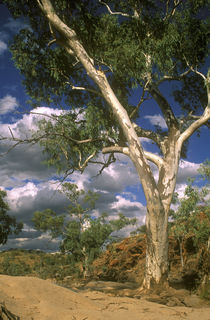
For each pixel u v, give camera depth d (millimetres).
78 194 24312
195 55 13969
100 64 13930
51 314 3248
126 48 12078
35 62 15672
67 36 13383
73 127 15062
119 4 16078
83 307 3918
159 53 12586
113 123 14930
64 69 15000
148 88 13867
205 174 13281
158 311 4730
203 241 14008
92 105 14898
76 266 22953
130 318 3842
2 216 32188
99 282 12523
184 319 4418
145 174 11445
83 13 13633
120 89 15703
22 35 15664
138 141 11961
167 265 11203
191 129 13203
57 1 13820
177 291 10047
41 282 4277
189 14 13930
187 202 13711
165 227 11320
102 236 21953
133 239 22891
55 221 23172
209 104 13234
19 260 31016
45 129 14414
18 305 3285
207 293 8609
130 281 18125
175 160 12656
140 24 12867
